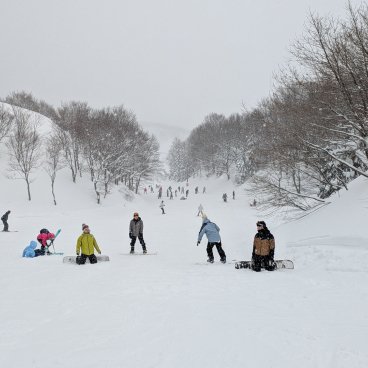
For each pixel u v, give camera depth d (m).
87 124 57.44
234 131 96.12
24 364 4.21
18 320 5.83
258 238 10.12
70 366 4.15
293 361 4.25
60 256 13.83
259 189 17.77
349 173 17.00
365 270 9.10
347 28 12.12
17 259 13.01
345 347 4.62
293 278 8.91
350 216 12.32
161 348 4.64
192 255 14.15
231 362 4.23
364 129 12.70
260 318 5.81
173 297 7.23
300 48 13.62
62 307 6.56
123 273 10.04
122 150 61.03
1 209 40.75
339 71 12.25
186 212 44.78
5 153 54.69
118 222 31.66
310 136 15.72
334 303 6.63
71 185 53.69
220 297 7.21
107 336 5.07
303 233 13.27
